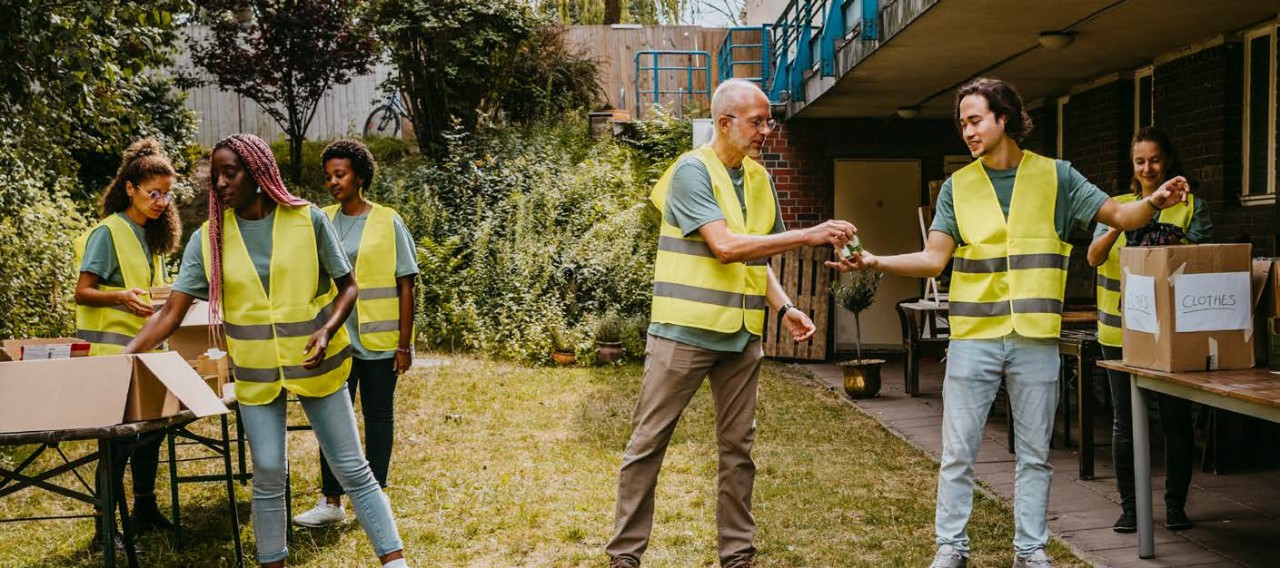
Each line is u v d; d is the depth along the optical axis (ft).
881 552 12.95
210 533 14.17
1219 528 13.79
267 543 10.39
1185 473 13.67
